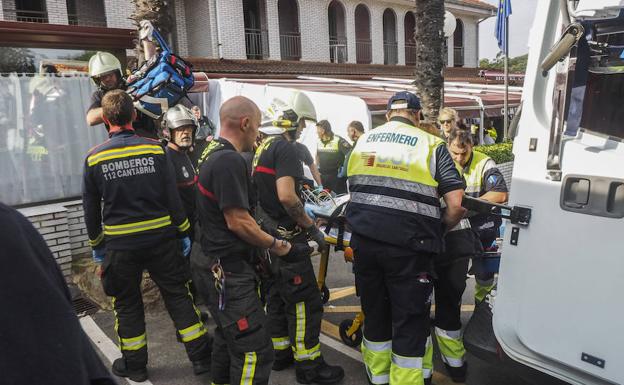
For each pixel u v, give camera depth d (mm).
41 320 921
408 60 22500
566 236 2094
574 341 2088
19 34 6785
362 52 20188
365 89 11508
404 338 2715
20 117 5297
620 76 1907
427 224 2631
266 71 15492
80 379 951
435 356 3629
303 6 17859
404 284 2676
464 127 3818
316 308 3180
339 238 3482
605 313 1980
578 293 2062
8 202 5246
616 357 1960
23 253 937
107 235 3084
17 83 5266
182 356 3678
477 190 3625
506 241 2346
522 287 2273
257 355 2586
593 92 1998
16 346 886
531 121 2250
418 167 2617
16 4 13078
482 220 3545
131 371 3324
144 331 3326
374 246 2693
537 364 2264
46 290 946
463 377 3236
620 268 1926
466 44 24406
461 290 3164
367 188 2727
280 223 3070
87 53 7586
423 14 8320
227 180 2438
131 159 3031
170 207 3188
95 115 4031
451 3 22344
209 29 15688
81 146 5730
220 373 2941
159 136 4590
